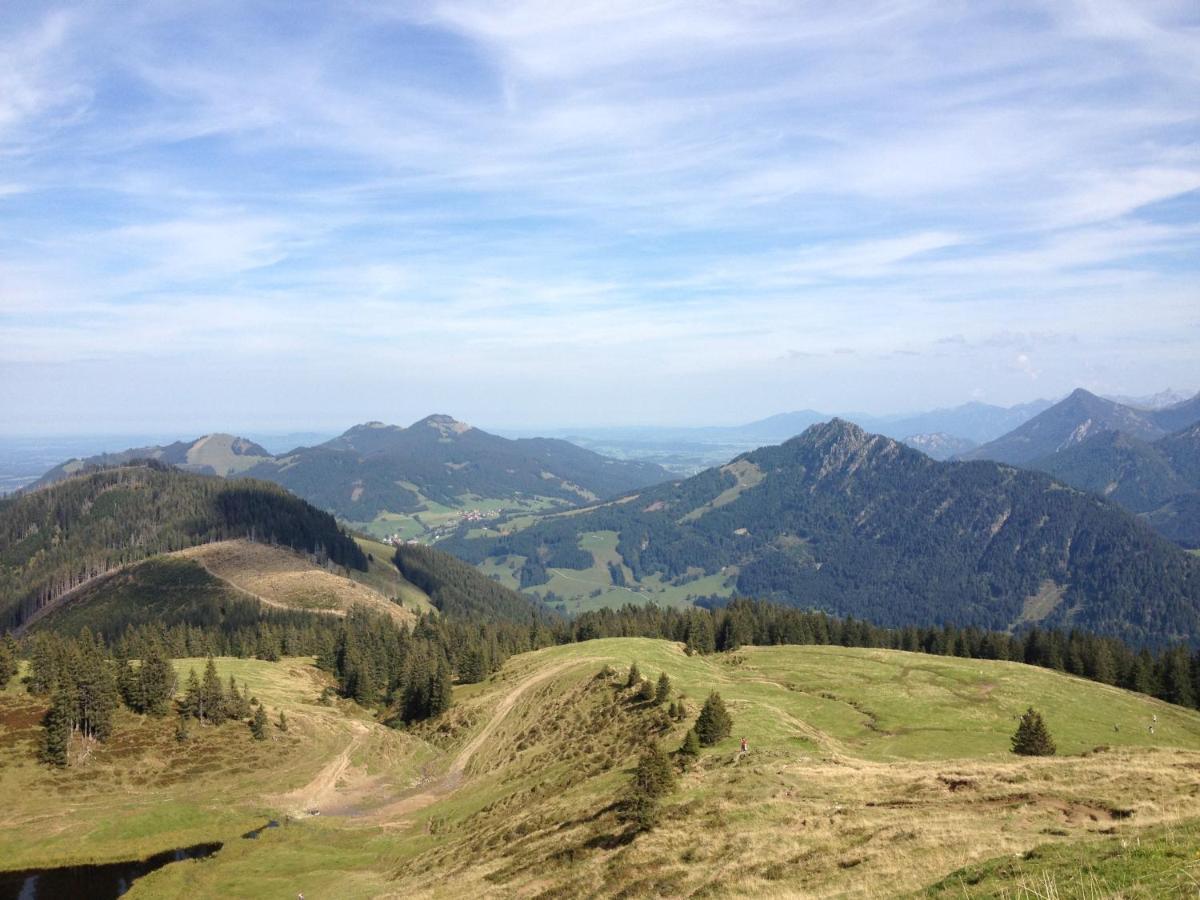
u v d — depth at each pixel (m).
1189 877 21.05
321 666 184.00
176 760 105.81
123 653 165.50
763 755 61.22
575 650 155.50
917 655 150.62
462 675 168.25
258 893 69.56
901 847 33.50
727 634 181.88
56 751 97.88
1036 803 38.00
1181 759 46.19
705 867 38.88
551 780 78.69
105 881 76.12
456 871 58.16
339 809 98.50
